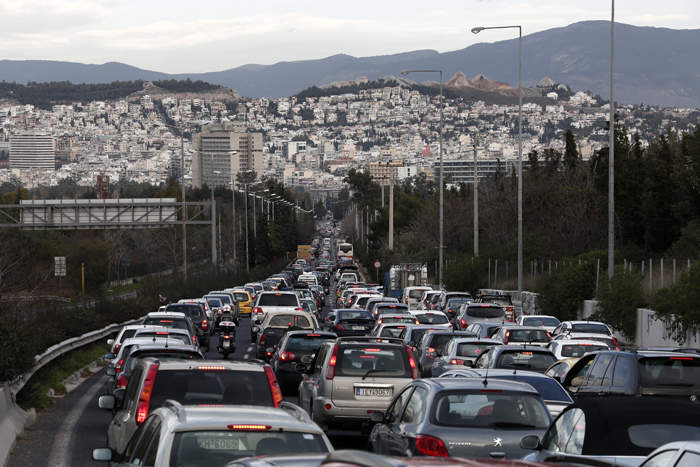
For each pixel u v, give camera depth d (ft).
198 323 235.20
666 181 401.29
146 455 51.49
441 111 454.40
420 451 67.31
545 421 69.36
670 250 360.48
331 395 105.91
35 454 99.35
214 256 526.16
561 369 116.26
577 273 313.53
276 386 71.10
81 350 214.28
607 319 270.05
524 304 376.07
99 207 499.92
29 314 190.29
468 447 66.59
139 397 69.62
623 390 90.43
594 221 453.17
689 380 89.61
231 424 49.26
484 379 73.56
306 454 44.47
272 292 271.90
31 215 500.33
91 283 534.78
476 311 242.99
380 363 107.86
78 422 124.26
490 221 562.66
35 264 326.44
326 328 263.49
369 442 83.82
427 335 164.25
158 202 497.05
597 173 510.17
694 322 211.82
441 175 459.73
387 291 534.78
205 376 70.33
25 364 120.06
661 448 46.19
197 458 48.08
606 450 57.06
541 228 492.54
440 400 69.82
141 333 133.49
